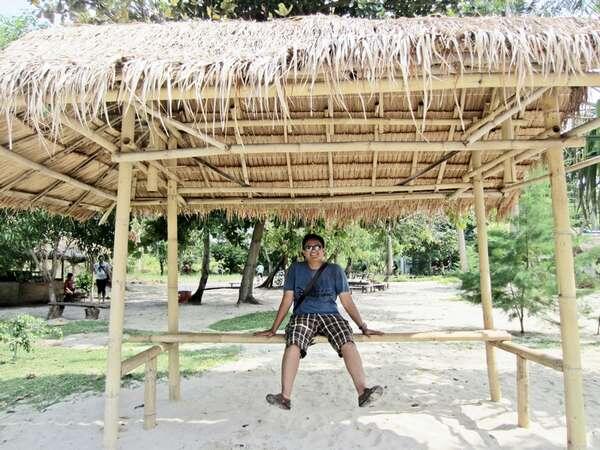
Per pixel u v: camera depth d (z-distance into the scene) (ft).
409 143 9.39
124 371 9.91
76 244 44.52
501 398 14.56
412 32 7.50
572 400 8.87
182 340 12.46
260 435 11.57
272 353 22.91
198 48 8.55
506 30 7.41
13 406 14.28
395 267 121.60
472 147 9.38
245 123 11.54
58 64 7.66
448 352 23.29
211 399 14.70
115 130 11.46
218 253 106.01
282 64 7.36
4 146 10.59
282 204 16.14
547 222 26.35
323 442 11.10
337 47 7.30
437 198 15.67
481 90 11.35
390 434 11.51
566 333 9.01
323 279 12.10
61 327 32.81
